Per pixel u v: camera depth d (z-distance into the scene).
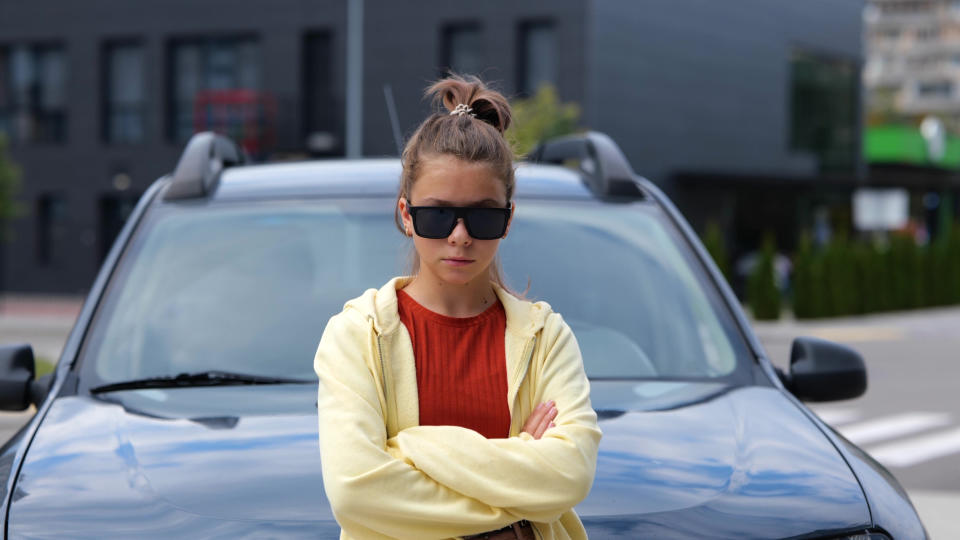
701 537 3.16
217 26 43.34
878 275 38.38
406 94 40.75
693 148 44.91
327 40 42.28
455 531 2.60
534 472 2.58
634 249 4.89
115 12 44.78
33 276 46.44
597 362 4.39
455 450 2.58
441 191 2.63
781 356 24.72
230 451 3.53
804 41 52.59
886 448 13.83
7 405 4.31
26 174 46.19
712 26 45.91
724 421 3.85
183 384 4.14
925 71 195.38
